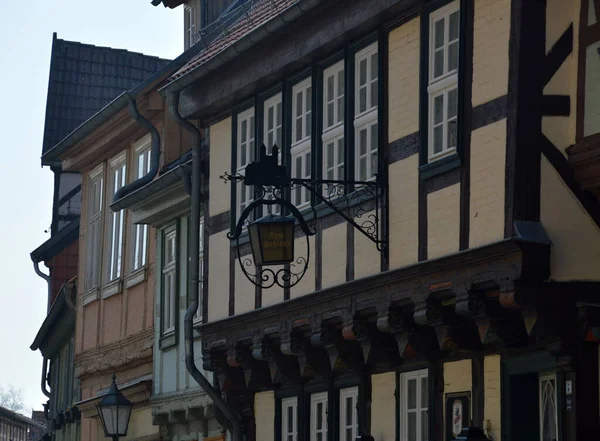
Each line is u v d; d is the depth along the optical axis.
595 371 15.63
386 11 18.62
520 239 15.34
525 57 15.75
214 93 23.38
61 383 41.72
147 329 29.39
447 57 17.55
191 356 24.31
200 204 26.25
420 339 18.12
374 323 18.98
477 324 16.56
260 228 19.27
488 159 16.28
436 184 17.45
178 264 27.55
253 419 23.97
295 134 21.31
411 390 19.19
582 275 15.59
